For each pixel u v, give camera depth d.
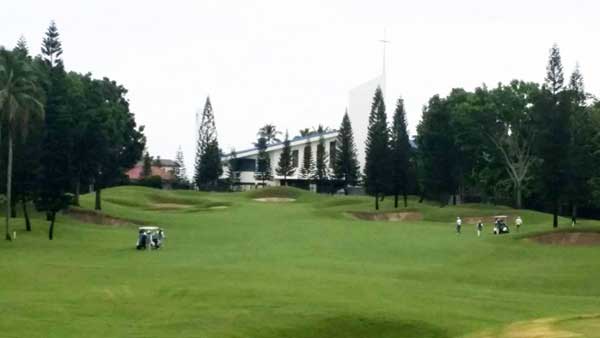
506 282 48.88
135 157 115.25
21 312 34.34
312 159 182.50
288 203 134.12
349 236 75.12
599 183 85.94
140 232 65.38
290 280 44.28
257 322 33.16
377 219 106.88
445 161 123.12
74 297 38.28
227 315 34.22
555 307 38.91
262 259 57.31
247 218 98.81
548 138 83.31
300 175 185.62
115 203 115.25
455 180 124.62
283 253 61.75
